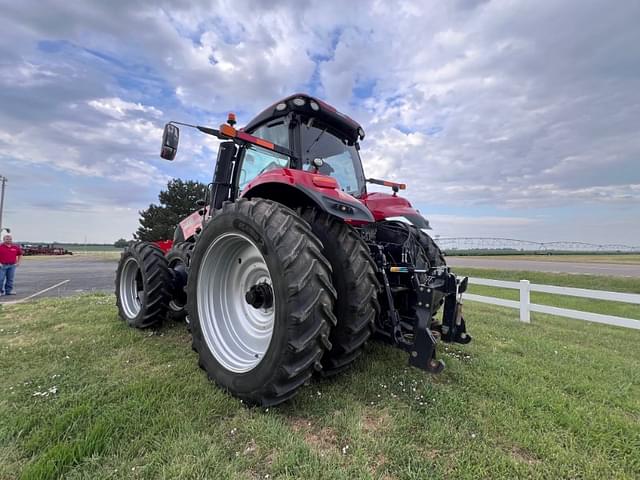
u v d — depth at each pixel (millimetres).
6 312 4348
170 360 2527
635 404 2051
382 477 1335
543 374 2461
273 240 1828
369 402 1921
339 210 2035
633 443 1623
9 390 1980
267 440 1513
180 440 1486
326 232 2182
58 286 9242
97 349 2762
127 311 3693
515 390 2115
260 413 1748
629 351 3340
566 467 1437
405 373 2326
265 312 2201
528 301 4859
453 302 2287
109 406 1762
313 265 1775
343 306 2047
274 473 1330
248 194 2496
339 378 2205
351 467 1365
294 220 1915
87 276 12609
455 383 2229
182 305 3564
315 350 1738
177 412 1714
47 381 2100
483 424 1727
